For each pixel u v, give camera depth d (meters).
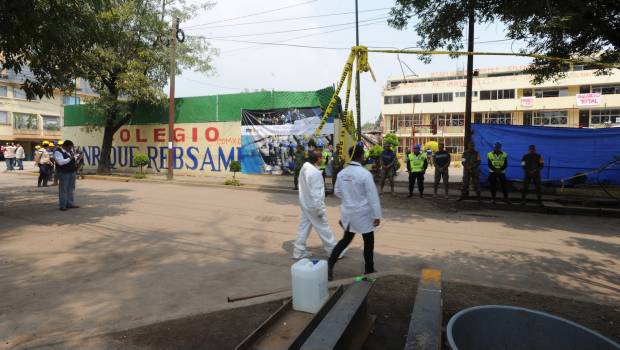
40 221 8.36
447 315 3.71
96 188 14.75
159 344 3.27
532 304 4.04
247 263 5.63
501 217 9.71
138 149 21.44
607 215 10.00
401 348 3.20
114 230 7.60
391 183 12.69
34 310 3.98
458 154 45.38
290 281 4.89
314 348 2.40
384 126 55.78
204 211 9.93
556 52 11.26
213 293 4.48
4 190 13.85
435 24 10.95
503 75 54.06
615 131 12.28
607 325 3.57
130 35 17.62
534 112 49.12
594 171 12.37
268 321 3.34
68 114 24.41
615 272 5.45
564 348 2.40
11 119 43.59
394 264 5.69
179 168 20.22
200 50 19.64
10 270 5.18
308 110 16.80
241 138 18.41
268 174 17.80
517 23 9.92
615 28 8.85
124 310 4.00
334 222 8.94
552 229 8.36
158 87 19.02
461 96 51.66
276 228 8.02
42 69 8.99
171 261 5.69
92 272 5.15
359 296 3.28
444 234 7.71
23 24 7.75
